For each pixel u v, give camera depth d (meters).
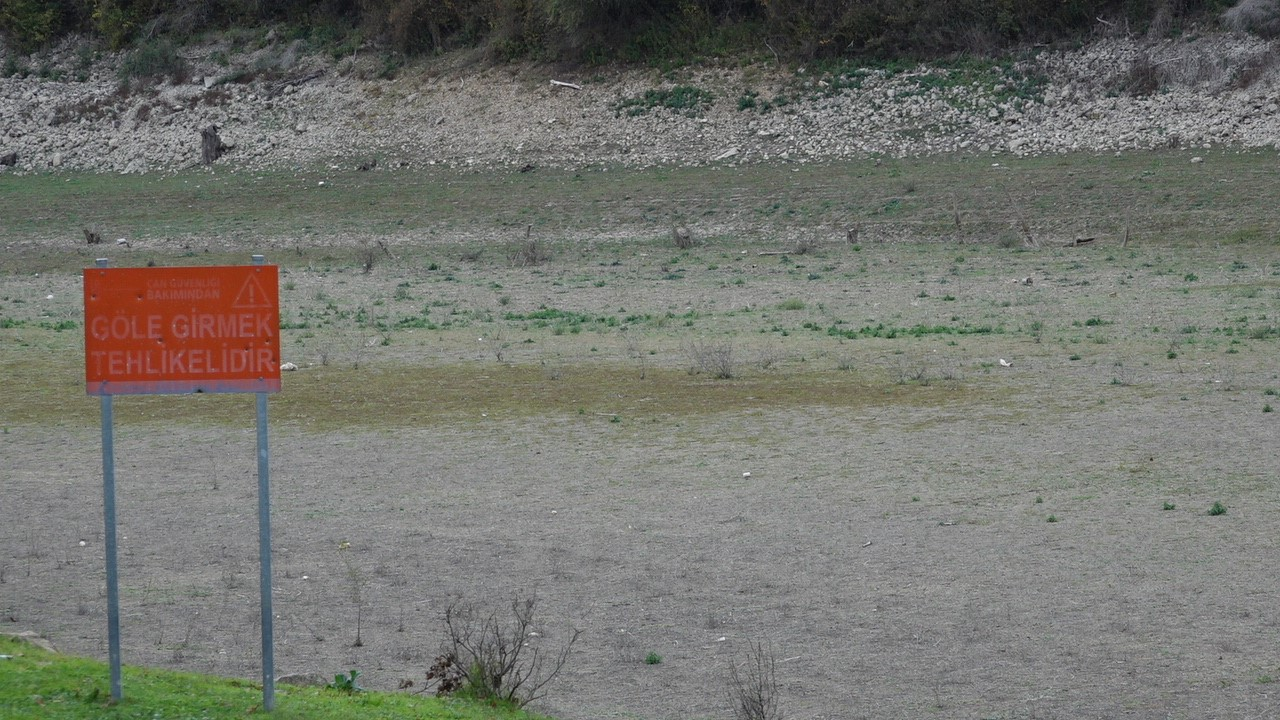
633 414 66.56
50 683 23.67
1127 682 30.48
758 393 71.12
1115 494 49.09
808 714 28.75
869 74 184.00
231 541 44.72
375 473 55.12
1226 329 86.81
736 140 177.62
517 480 53.62
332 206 171.75
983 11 185.75
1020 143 164.75
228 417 67.50
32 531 46.16
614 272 130.00
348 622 35.91
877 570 40.31
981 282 114.75
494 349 87.38
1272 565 39.72
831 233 146.62
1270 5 171.12
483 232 156.50
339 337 93.50
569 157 180.50
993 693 29.92
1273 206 135.88
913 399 68.56
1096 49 177.75
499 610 36.97
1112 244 133.62
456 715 25.39
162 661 32.12
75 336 94.75
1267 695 29.39
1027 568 40.16
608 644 34.00
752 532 45.09
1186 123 161.38
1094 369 75.12
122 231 166.00
